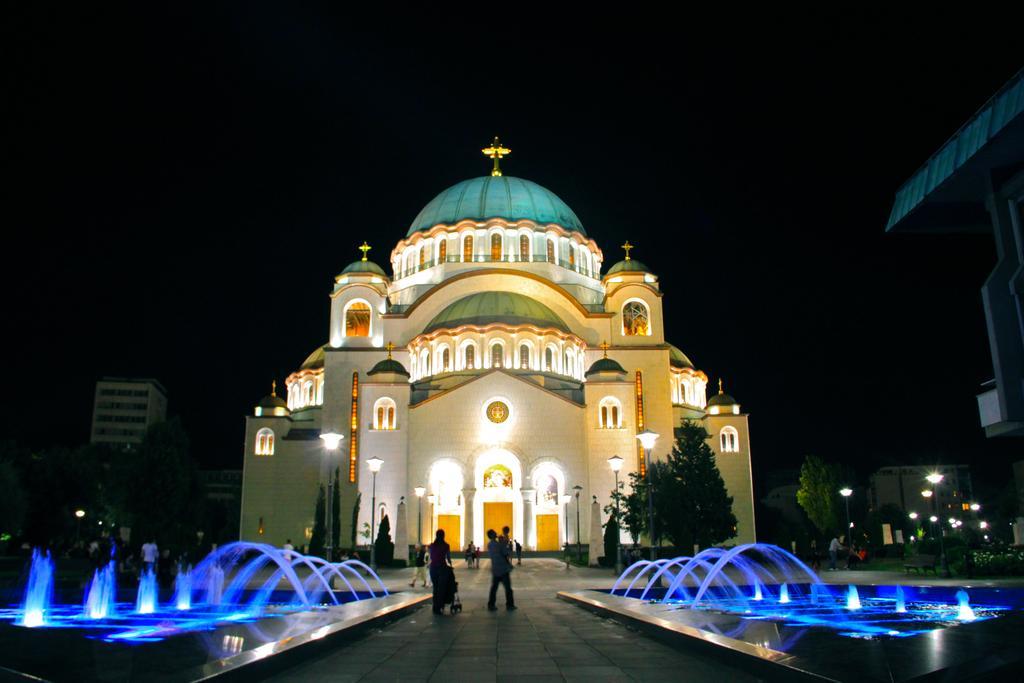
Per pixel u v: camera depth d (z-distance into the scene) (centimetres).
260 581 4025
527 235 8188
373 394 6825
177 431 6881
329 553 3869
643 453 6694
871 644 1270
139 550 4006
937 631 1330
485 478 6744
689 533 5334
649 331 7650
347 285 7738
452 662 1426
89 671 1207
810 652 1221
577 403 6925
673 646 1590
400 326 7694
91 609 2675
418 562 3750
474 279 7800
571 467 6700
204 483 7381
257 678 1216
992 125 1234
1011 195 1342
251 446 7675
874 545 6656
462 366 7175
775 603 2755
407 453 6700
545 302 7856
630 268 7925
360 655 1515
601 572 4834
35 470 6988
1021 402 1306
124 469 7262
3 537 6950
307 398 8588
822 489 8475
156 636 1761
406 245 8525
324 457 7175
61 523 7075
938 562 4225
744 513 7531
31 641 1583
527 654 1516
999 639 1200
